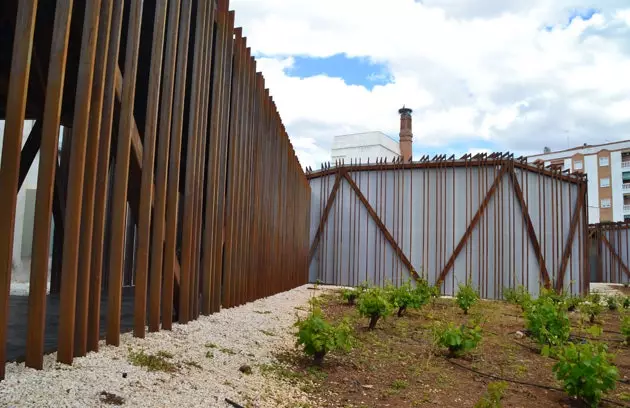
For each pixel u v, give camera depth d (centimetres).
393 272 1695
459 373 608
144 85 683
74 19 545
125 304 875
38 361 363
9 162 344
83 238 417
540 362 691
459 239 1614
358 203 1803
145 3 592
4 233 338
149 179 526
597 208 6081
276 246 1202
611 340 920
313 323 567
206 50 679
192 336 562
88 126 427
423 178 1692
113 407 323
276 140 1184
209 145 723
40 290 366
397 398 489
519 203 1595
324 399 461
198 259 661
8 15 570
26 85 354
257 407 399
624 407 515
